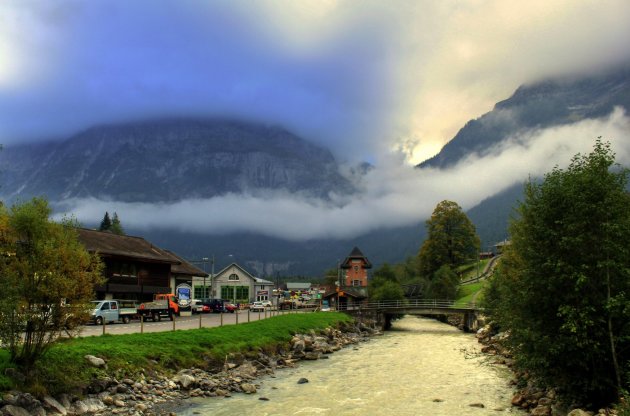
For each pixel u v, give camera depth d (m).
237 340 43.72
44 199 24.50
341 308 97.75
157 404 27.28
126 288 66.88
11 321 22.05
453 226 135.88
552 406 26.19
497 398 31.41
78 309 23.44
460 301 109.06
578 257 24.89
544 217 26.20
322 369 42.56
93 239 66.88
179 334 39.38
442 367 44.09
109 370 28.38
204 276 93.19
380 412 27.89
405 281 160.75
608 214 24.22
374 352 55.75
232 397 30.39
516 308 27.59
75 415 23.27
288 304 111.75
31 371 23.17
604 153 25.55
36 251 22.91
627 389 23.47
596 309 24.34
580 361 24.45
